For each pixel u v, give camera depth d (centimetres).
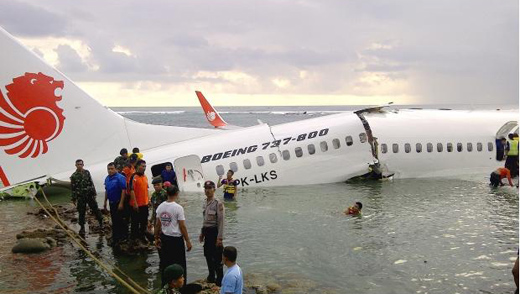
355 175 1912
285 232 1220
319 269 962
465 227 1253
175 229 848
